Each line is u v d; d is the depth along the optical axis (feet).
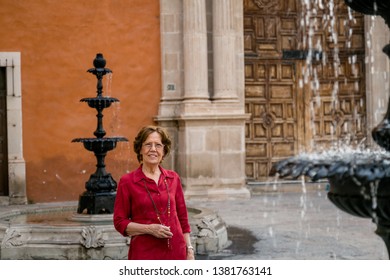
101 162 28.58
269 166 51.31
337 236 28.22
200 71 46.11
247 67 51.08
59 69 46.03
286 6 52.06
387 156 13.74
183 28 46.91
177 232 12.75
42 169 45.73
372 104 52.16
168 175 13.08
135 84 47.24
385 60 51.98
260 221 33.50
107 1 46.75
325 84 52.60
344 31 52.95
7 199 44.62
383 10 14.71
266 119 51.37
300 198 45.09
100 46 46.68
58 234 23.36
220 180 45.73
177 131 46.98
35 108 45.62
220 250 25.36
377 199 13.19
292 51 52.01
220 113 45.75
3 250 23.02
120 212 12.67
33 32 45.57
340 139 52.60
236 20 48.49
